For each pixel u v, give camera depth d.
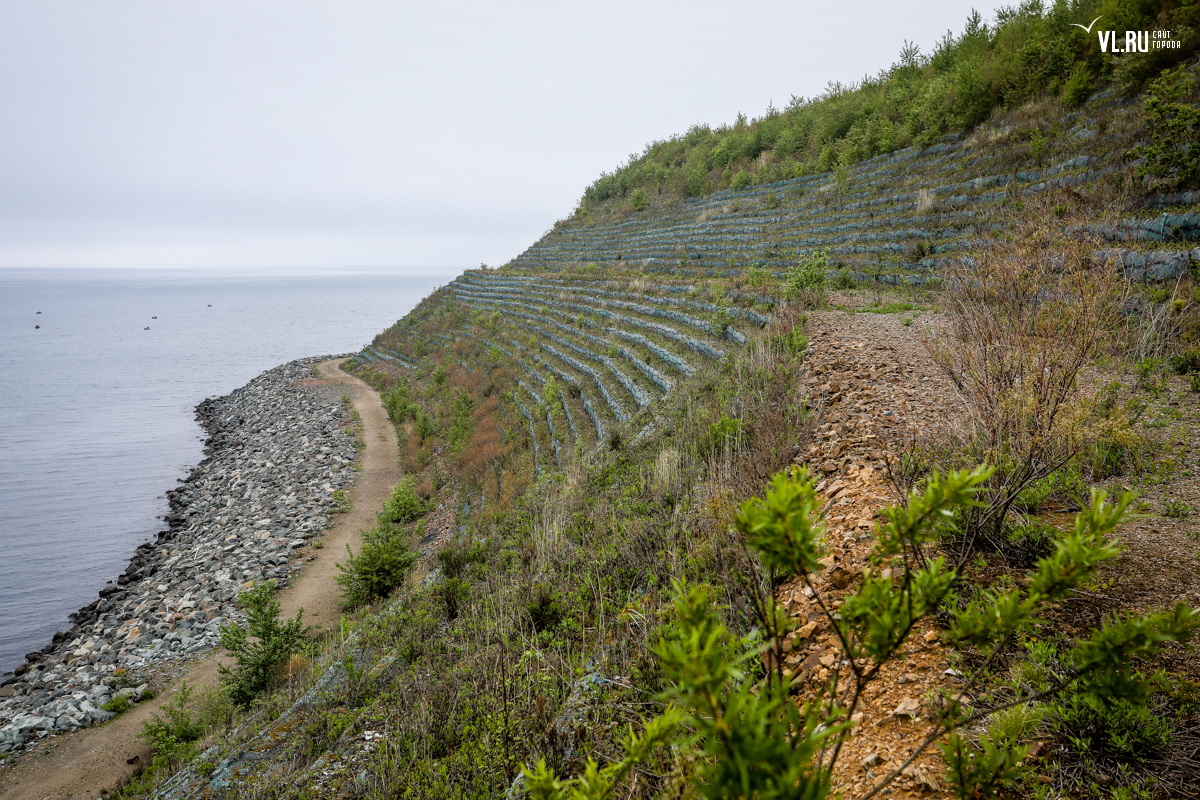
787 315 14.80
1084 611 3.22
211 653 16.88
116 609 22.11
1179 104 11.66
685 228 38.03
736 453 8.27
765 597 3.77
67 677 17.38
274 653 12.98
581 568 7.34
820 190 30.27
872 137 30.06
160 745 11.84
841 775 2.62
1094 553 1.09
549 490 13.48
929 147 25.91
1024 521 4.17
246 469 37.31
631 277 33.16
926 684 2.94
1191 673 2.73
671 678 1.00
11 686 17.84
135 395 87.31
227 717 12.34
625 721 3.87
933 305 13.55
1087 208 12.97
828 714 1.26
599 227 51.28
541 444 20.53
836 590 3.88
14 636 22.27
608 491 10.41
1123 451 5.08
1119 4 18.16
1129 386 7.00
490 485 20.55
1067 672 2.72
